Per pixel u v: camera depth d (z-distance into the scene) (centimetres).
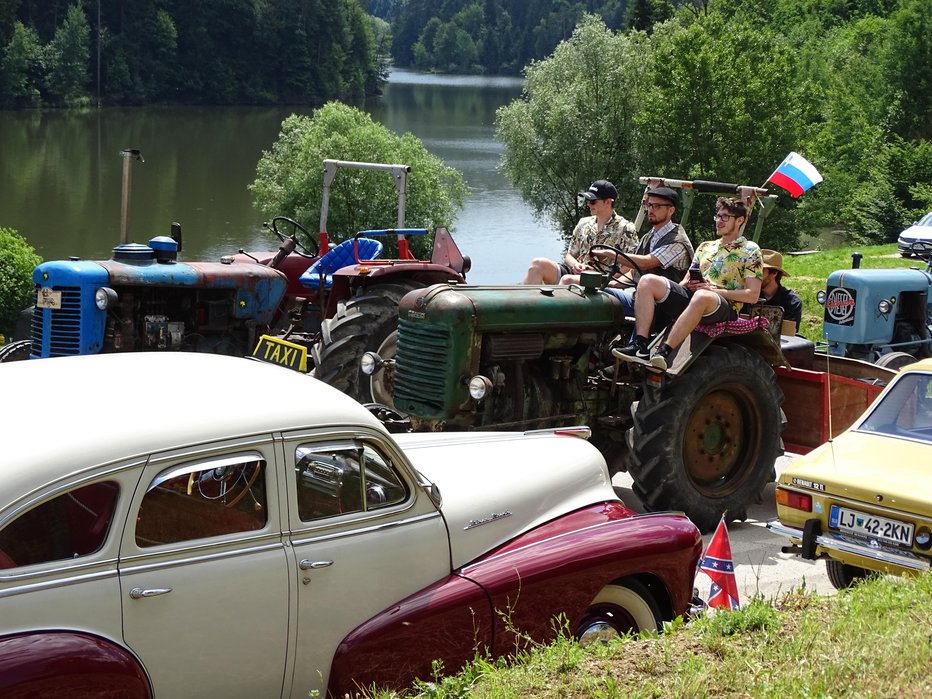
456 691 407
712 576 600
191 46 11044
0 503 354
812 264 2564
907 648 437
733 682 412
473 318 774
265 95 11350
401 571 444
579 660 436
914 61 5556
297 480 420
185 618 385
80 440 377
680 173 4122
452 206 3881
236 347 1058
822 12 8975
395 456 451
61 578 361
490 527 478
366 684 428
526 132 4469
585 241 964
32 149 6644
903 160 4306
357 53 12975
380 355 917
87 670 355
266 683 409
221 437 402
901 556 588
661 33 4662
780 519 646
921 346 1305
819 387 909
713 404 825
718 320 786
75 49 9738
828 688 404
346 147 3562
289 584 411
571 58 4503
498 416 812
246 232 4328
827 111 5500
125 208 1036
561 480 518
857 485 609
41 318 959
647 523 506
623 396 871
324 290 1121
